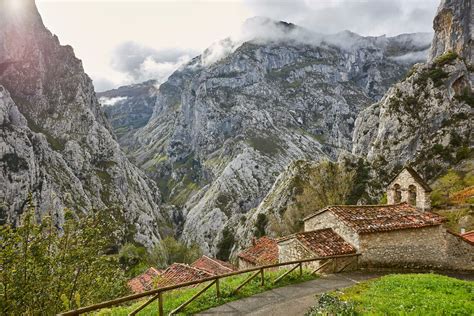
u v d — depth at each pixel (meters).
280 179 109.50
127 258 81.19
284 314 16.81
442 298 16.64
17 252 18.44
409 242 27.31
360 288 19.86
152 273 40.38
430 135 99.12
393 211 29.72
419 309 15.22
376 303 16.31
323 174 74.69
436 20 143.38
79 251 20.25
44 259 18.78
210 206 199.88
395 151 101.25
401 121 104.38
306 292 20.28
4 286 17.53
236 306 17.84
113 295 23.77
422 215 28.94
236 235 119.69
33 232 19.25
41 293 18.59
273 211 94.06
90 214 23.34
